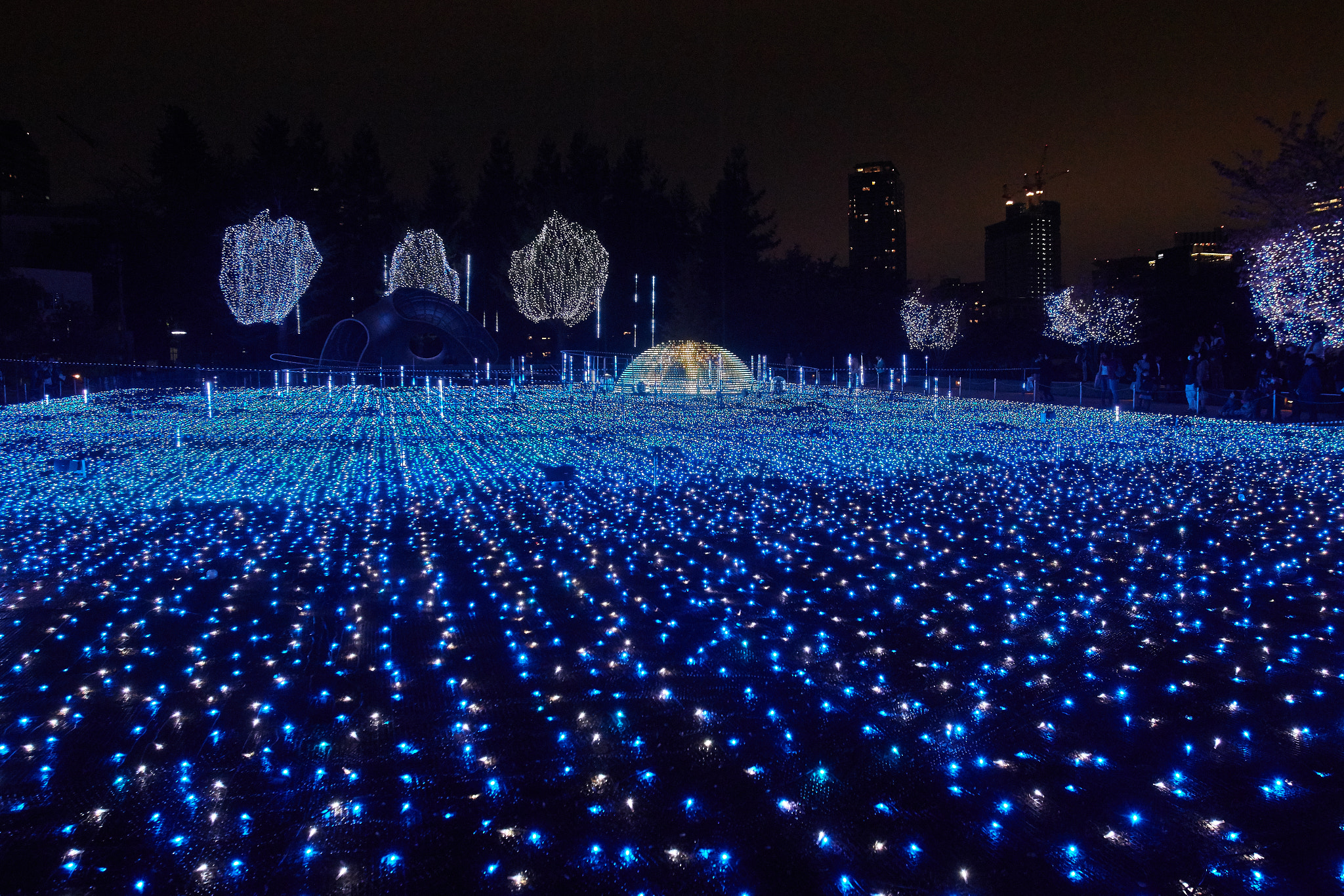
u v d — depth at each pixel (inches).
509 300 2317.9
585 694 205.3
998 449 644.1
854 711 194.5
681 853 142.3
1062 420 883.4
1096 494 458.6
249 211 2050.9
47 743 182.9
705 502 444.5
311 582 304.3
